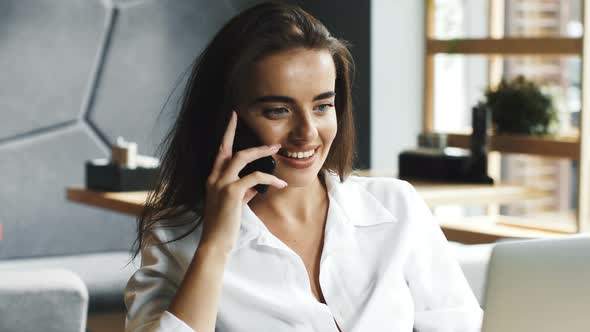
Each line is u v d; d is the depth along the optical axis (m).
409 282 1.43
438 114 4.52
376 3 4.43
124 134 4.62
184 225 1.36
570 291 1.02
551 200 4.20
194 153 1.38
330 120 1.29
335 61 1.39
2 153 4.36
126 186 3.39
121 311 3.78
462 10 4.32
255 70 1.27
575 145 3.35
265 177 1.26
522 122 3.48
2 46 4.30
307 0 4.71
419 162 3.50
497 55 3.83
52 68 4.41
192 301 1.22
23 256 4.45
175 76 4.71
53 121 4.45
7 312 2.23
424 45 4.55
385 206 1.45
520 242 1.05
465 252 2.06
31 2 4.35
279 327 1.32
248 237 1.33
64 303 2.27
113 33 4.55
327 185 1.40
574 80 3.96
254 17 1.29
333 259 1.36
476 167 3.38
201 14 4.77
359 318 1.34
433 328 1.40
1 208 4.38
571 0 3.99
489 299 1.06
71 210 4.54
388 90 4.49
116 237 4.68
